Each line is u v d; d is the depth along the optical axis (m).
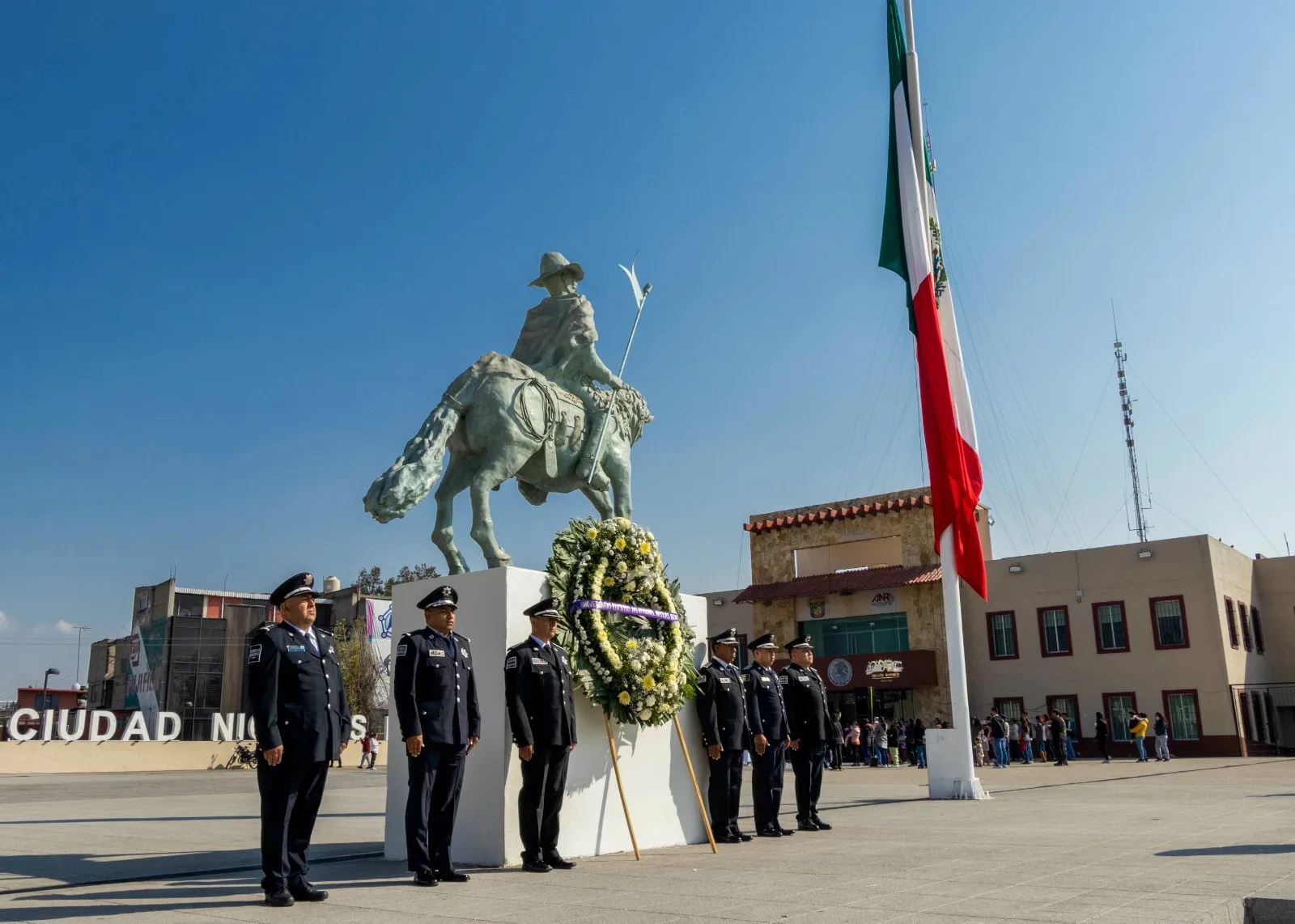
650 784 10.45
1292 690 40.66
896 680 39.25
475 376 11.58
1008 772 28.67
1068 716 38.59
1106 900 6.26
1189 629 36.94
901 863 8.38
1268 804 14.23
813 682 12.34
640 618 10.44
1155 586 37.81
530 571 9.71
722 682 11.06
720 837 10.85
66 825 13.41
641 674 9.95
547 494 13.12
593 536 10.34
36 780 31.11
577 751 9.74
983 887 6.91
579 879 7.90
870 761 35.47
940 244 18.64
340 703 7.51
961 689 17.16
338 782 28.42
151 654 56.62
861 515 42.19
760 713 11.41
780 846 10.27
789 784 23.06
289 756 7.07
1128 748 37.34
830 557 45.28
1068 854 8.83
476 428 11.47
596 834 9.73
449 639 8.41
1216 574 37.22
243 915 6.36
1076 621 39.00
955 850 9.30
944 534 17.50
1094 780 22.70
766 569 44.28
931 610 40.28
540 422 11.82
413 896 7.15
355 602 60.34
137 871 8.55
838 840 10.70
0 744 38.38
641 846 10.19
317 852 10.25
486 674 9.34
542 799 8.96
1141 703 37.38
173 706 53.88
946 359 18.27
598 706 9.97
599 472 12.85
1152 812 13.38
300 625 7.51
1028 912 5.86
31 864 9.12
